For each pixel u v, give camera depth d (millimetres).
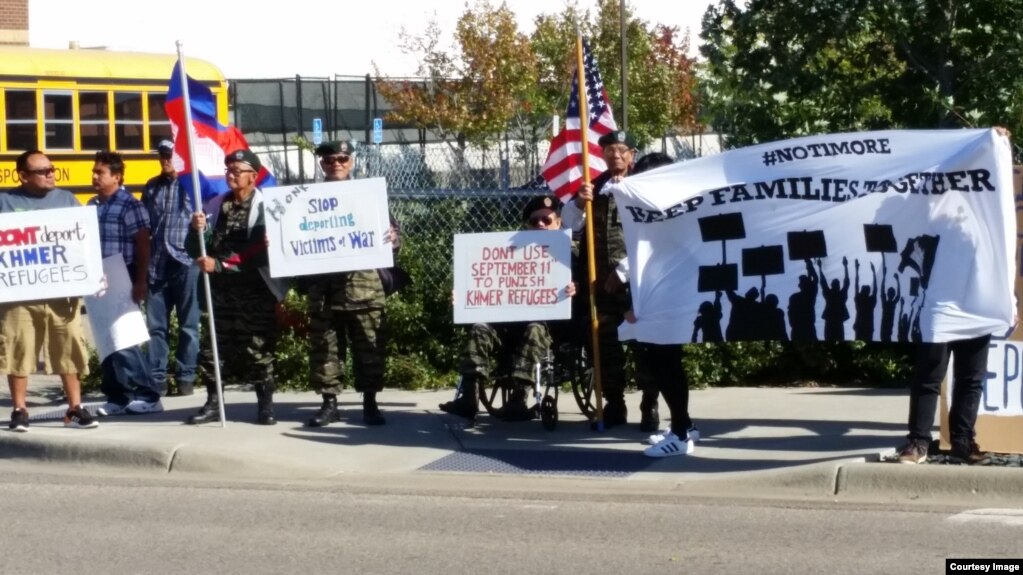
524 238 9633
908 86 12125
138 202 10703
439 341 12273
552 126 21656
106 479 8852
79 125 22234
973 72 11781
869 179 8562
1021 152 11742
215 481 8734
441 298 12266
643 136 26500
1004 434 8570
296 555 6930
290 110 38250
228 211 9852
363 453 9320
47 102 21844
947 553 6805
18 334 9586
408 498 8219
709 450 9188
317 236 9672
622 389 10016
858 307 8602
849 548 6934
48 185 9938
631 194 8883
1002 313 8227
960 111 11781
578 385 10383
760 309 8797
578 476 8656
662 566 6660
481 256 9688
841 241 8625
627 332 9109
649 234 8969
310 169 32156
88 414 9938
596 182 9867
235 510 7934
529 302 9617
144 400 10688
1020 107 11672
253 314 9930
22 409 9719
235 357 10016
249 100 37844
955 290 8297
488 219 12602
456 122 27266
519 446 9477
